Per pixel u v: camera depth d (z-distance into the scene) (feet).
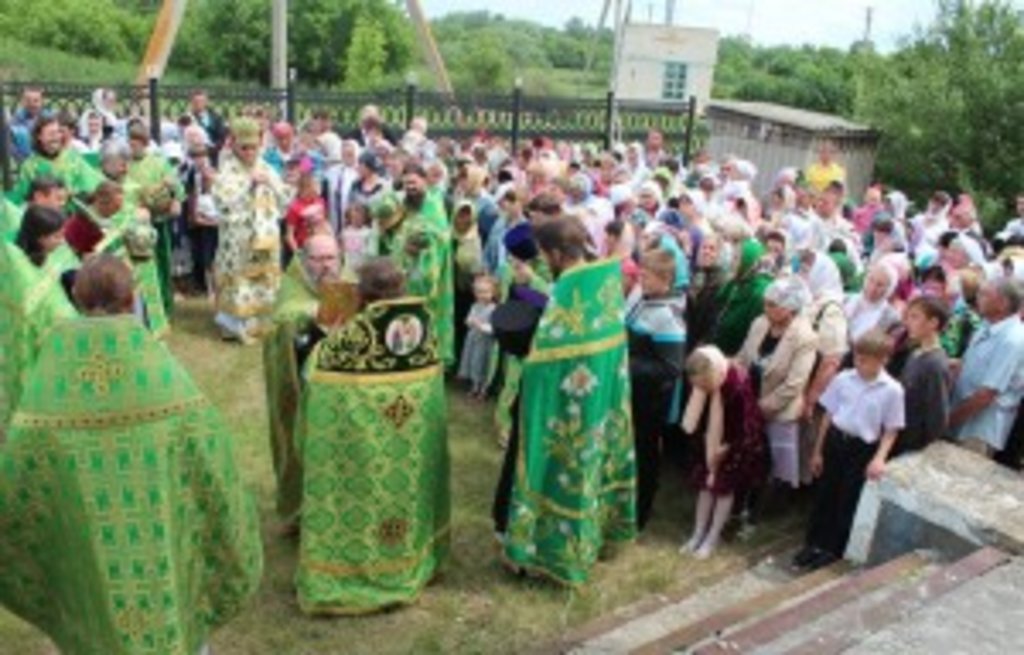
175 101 51.78
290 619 16.29
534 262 18.70
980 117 52.34
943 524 15.34
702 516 19.02
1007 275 20.75
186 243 34.37
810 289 23.47
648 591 17.57
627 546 19.11
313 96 54.65
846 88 90.07
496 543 18.97
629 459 17.70
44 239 17.54
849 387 17.39
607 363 16.38
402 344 15.57
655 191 31.40
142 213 25.14
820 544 17.94
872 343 16.93
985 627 11.59
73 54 108.99
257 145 29.55
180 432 11.37
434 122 57.77
